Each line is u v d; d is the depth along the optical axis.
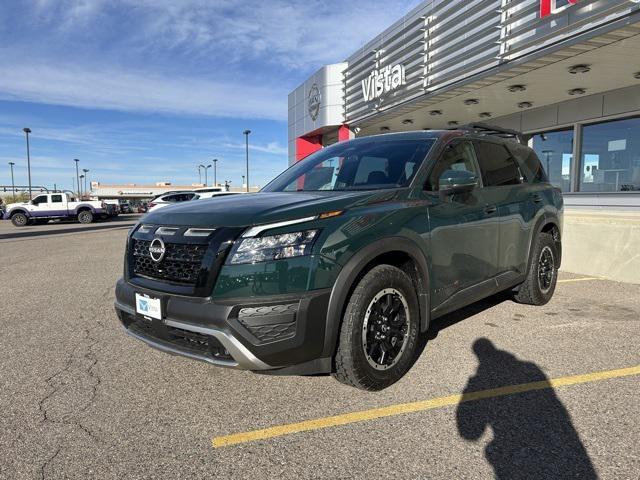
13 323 5.13
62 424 2.89
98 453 2.58
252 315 2.70
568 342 4.17
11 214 30.39
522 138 5.43
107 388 3.39
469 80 10.62
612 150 11.81
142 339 3.21
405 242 3.27
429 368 3.61
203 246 2.84
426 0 12.33
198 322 2.77
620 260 6.93
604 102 11.73
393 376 3.25
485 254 4.19
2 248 14.02
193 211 3.14
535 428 2.74
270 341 2.72
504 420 2.84
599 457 2.45
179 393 3.29
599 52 8.56
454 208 3.81
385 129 16.91
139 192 99.12
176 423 2.88
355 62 15.84
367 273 3.08
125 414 3.01
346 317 2.97
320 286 2.80
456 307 3.89
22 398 3.25
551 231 5.57
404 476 2.33
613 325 4.65
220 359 2.81
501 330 4.51
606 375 3.46
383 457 2.49
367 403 3.08
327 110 17.39
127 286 3.27
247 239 2.76
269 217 2.81
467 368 3.61
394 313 3.28
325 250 2.84
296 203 3.05
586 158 12.45
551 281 5.40
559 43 8.35
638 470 2.34
